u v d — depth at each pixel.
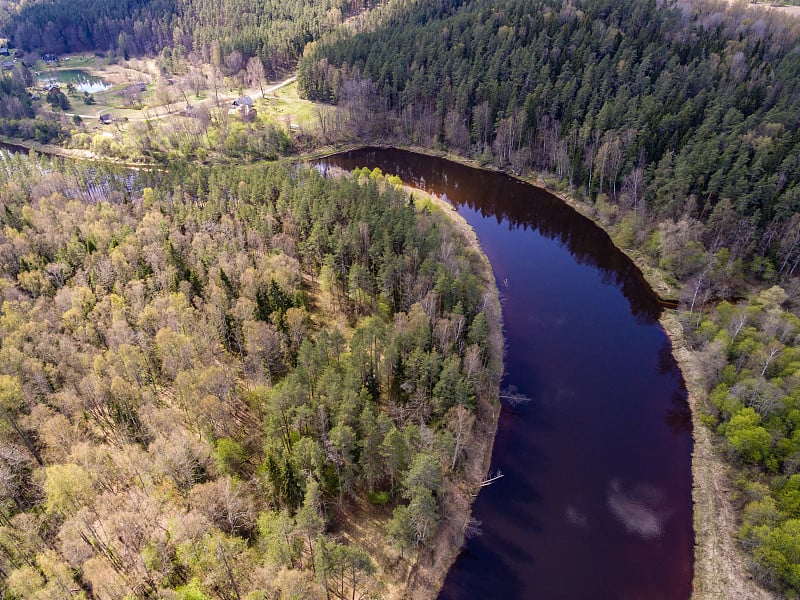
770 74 166.00
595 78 176.88
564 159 167.12
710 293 114.50
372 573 61.06
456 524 74.19
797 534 65.19
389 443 67.06
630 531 75.31
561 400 96.38
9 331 89.19
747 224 118.75
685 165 132.50
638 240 135.75
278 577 55.53
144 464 67.44
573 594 67.81
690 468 83.75
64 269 109.50
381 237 116.31
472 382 85.69
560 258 139.62
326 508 71.25
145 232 119.56
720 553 70.81
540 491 80.50
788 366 84.56
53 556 59.03
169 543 60.75
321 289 117.25
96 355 84.50
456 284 102.12
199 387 75.62
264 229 123.38
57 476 61.12
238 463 72.25
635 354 107.06
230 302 100.44
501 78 197.38
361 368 82.75
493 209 166.38
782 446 77.00
